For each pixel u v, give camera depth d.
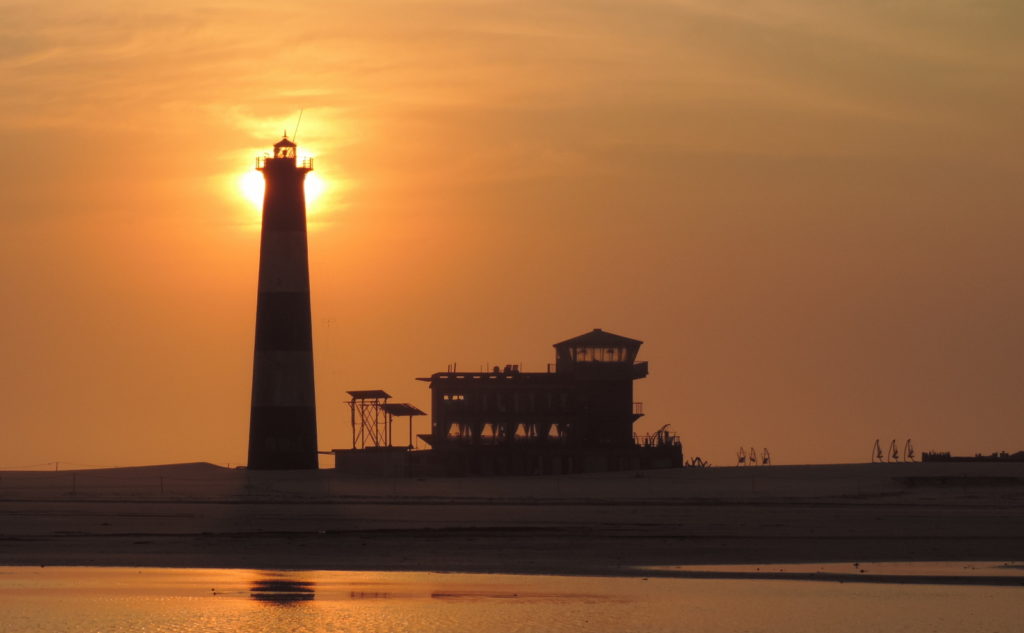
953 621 102.06
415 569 124.38
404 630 98.94
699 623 101.25
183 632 98.50
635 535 151.12
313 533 153.00
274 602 108.12
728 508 197.62
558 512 187.12
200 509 192.25
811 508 198.25
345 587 115.06
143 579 118.88
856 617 103.25
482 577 120.06
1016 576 121.19
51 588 114.44
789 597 111.19
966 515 183.50
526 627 99.88
